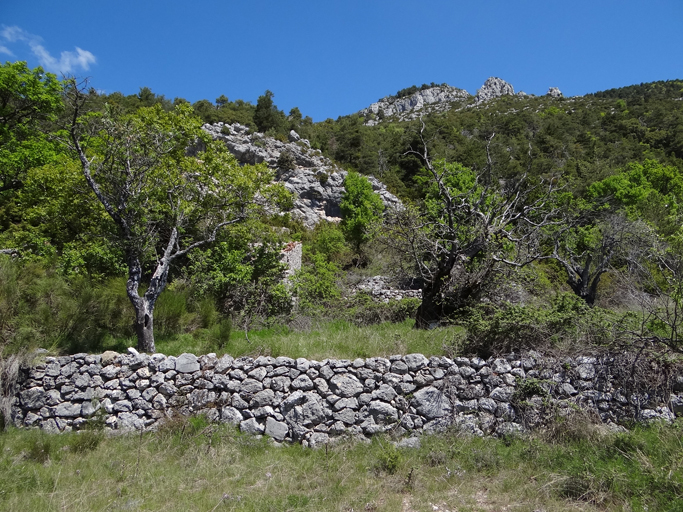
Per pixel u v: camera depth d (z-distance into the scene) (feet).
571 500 15.39
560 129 191.62
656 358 20.57
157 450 20.85
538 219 44.55
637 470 15.89
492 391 21.36
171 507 15.62
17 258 34.78
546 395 20.72
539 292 37.17
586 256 51.47
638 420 19.93
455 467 18.19
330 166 136.15
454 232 34.68
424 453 19.52
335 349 24.73
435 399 21.67
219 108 162.30
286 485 17.47
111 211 27.32
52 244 42.01
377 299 49.96
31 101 61.46
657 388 20.27
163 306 32.50
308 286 46.03
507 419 20.86
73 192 39.47
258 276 43.11
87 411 23.48
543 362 21.42
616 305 42.04
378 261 73.05
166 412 22.98
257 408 22.68
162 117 46.83
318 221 119.85
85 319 28.81
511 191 37.99
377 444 20.75
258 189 42.57
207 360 23.91
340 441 21.42
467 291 34.37
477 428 20.93
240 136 130.62
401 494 16.74
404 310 41.75
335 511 15.30
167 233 39.29
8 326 25.46
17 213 50.47
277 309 40.34
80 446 20.86
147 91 161.27
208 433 21.71
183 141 46.75
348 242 90.58
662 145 168.86
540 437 19.75
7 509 15.03
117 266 36.35
